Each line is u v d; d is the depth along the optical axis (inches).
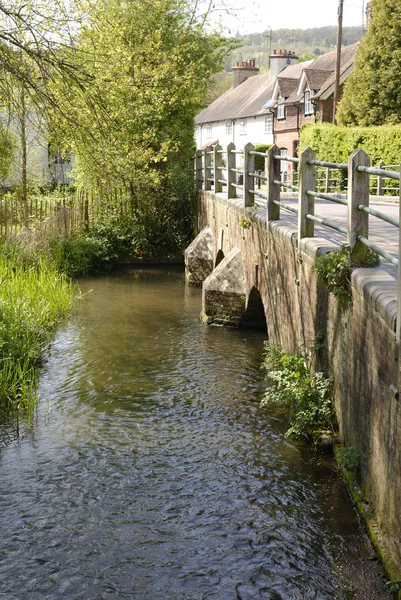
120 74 491.2
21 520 235.0
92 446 295.6
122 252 863.7
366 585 189.8
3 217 731.4
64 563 210.7
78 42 473.1
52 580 202.4
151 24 878.4
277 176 378.9
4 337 400.2
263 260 405.1
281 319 355.9
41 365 410.9
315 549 212.7
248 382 381.7
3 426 318.7
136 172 812.6
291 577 199.9
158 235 888.9
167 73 830.5
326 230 335.9
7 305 433.4
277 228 358.3
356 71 1066.1
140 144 863.1
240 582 199.2
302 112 1867.6
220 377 391.5
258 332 511.2
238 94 2479.1
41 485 260.1
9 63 419.2
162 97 810.2
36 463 279.1
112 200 882.1
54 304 527.5
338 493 245.8
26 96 445.1
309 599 189.6
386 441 192.5
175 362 422.9
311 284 289.4
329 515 231.0
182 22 968.3
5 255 631.2
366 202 234.1
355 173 232.7
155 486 258.8
